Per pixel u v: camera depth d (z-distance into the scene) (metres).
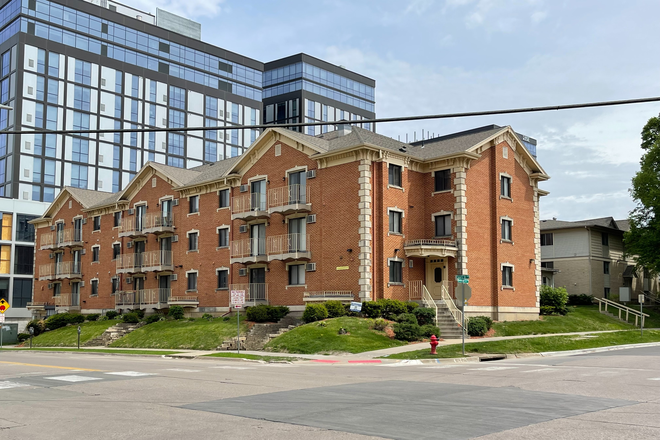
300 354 27.80
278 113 95.00
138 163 81.56
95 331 43.88
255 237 40.06
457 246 35.59
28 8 73.38
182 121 87.06
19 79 71.81
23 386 16.22
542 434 9.48
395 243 35.16
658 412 11.49
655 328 43.31
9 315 67.31
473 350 27.02
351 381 17.08
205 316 40.75
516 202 40.09
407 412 11.57
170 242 46.72
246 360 26.41
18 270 68.75
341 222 34.84
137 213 49.94
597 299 48.75
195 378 18.00
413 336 30.28
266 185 39.44
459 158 36.06
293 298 36.91
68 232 56.94
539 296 41.66
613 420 10.66
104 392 14.90
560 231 56.59
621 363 22.30
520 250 39.94
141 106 82.75
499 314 37.47
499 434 9.50
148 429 10.20
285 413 11.55
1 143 73.19
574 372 19.08
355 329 30.36
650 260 47.56
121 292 48.94
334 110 96.88
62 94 75.25
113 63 80.50
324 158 35.88
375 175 34.72
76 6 77.56
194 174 48.78
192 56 89.12
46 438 9.64
